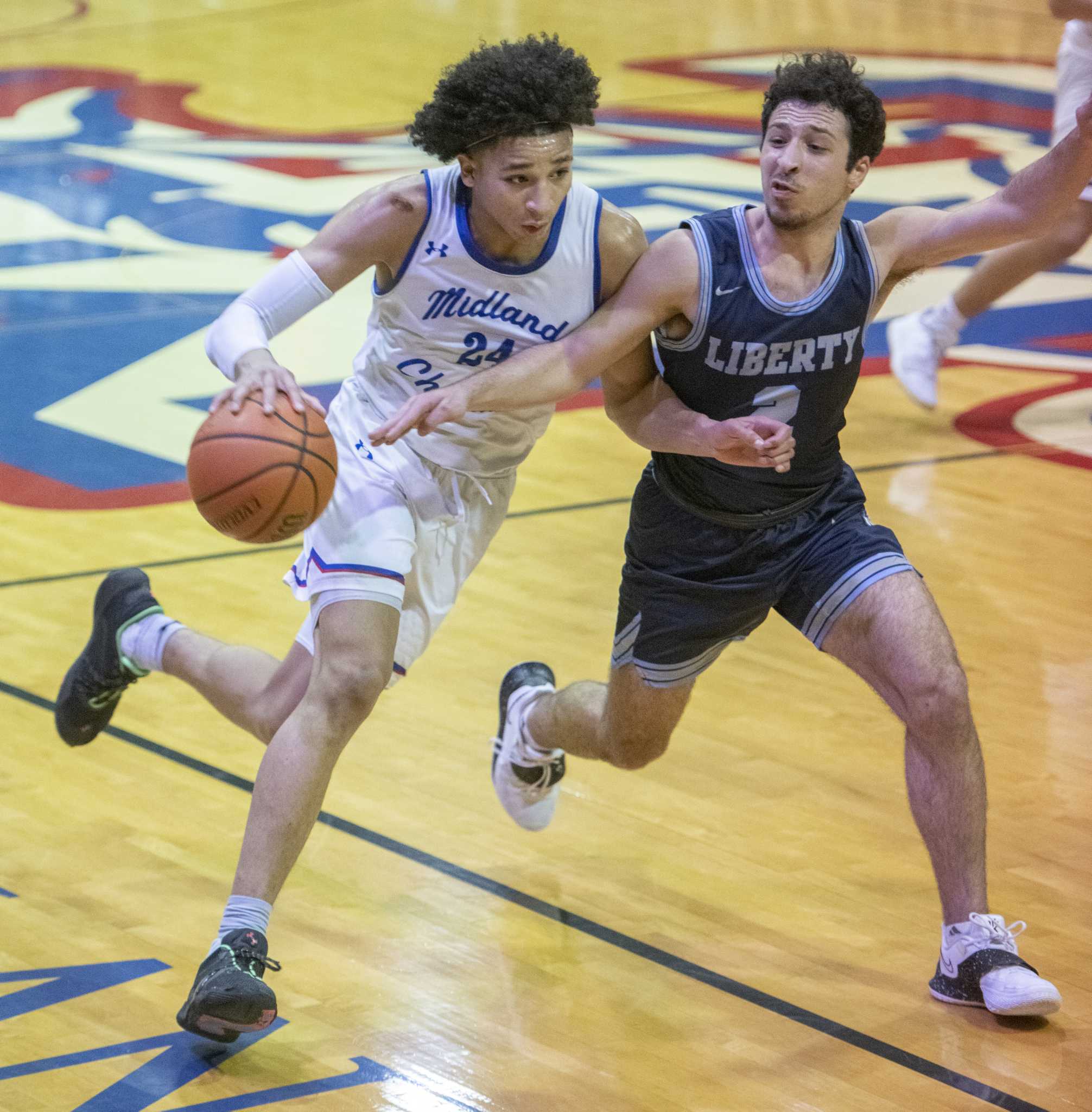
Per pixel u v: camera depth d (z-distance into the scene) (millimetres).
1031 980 7273
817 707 10789
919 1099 6789
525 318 7359
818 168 6887
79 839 8672
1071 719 10641
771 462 6836
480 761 9875
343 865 8586
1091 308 21094
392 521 7453
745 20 43094
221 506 6871
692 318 7199
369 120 30594
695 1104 6699
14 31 39750
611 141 29344
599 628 11836
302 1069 6816
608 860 8789
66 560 12664
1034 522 14156
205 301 20000
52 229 23203
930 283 21781
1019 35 42125
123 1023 7070
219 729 10109
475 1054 6996
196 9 42875
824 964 7863
